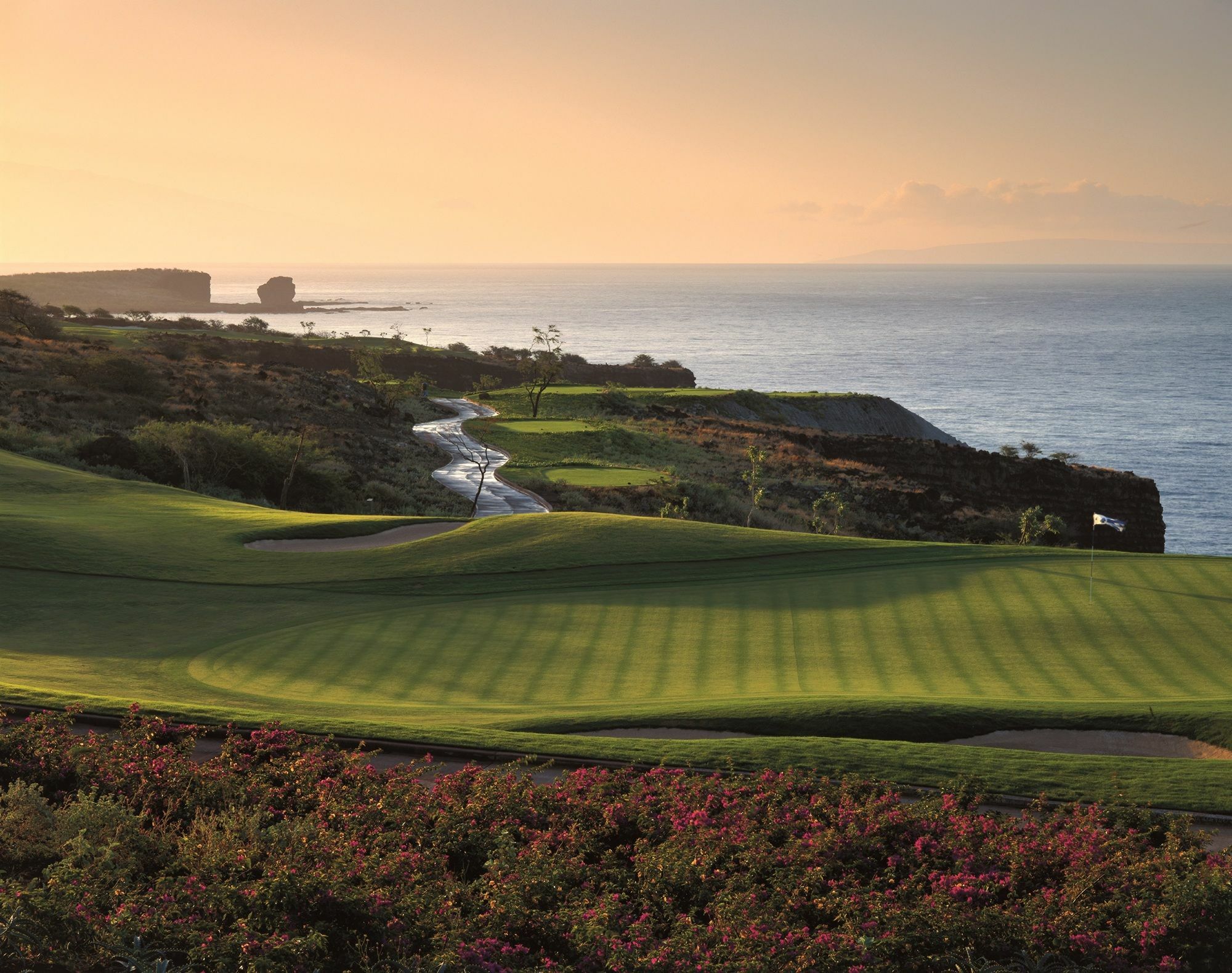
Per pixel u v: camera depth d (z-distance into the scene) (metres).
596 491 82.56
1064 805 17.41
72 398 87.62
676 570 39.34
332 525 45.69
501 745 20.81
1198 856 14.59
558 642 30.91
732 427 131.25
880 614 33.47
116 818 14.39
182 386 103.00
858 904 13.28
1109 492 113.69
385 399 119.62
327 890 11.93
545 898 13.14
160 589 36.44
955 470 118.69
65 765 16.66
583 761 20.17
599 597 35.84
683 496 81.62
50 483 52.88
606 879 14.65
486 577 38.59
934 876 14.40
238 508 51.47
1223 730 22.67
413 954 11.64
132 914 11.26
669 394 155.00
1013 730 23.11
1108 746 22.50
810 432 128.38
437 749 20.62
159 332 173.12
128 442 70.31
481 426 116.50
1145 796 18.86
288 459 74.44
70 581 36.59
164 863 13.90
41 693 22.44
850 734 22.80
